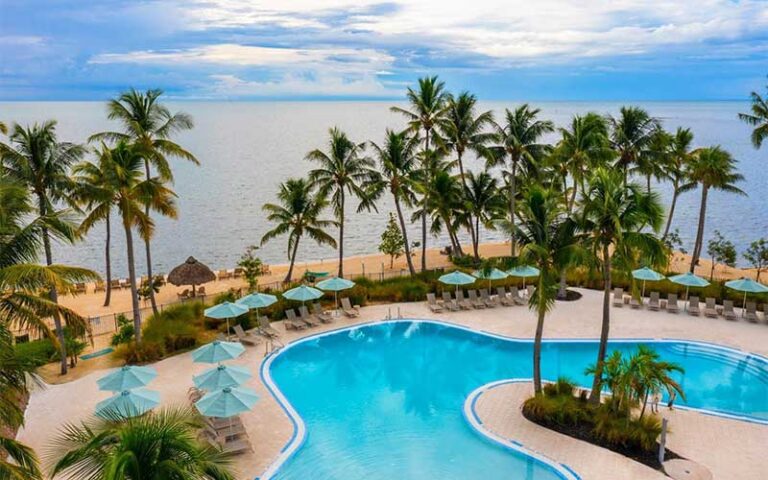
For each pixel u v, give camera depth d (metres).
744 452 17.52
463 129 39.34
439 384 23.56
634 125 37.34
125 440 9.36
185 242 62.81
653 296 31.94
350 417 20.45
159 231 67.44
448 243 63.66
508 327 29.06
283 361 25.86
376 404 21.56
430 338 28.83
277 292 32.06
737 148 165.12
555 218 19.27
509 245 57.25
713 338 27.41
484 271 20.45
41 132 22.42
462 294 33.59
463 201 41.59
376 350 27.39
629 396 18.30
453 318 30.53
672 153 40.94
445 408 21.22
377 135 189.75
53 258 55.78
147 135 28.09
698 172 38.03
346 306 31.34
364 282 35.97
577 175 35.56
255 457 17.00
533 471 16.80
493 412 20.25
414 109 38.16
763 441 18.20
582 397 20.16
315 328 28.97
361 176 38.28
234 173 111.38
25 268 12.50
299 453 17.67
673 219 74.81
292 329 28.77
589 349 26.91
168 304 34.47
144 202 25.72
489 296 33.38
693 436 18.48
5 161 21.25
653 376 17.83
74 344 24.02
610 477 16.11
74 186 23.11
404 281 36.12
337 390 22.91
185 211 78.00
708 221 73.38
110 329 29.84
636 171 38.75
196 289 40.22
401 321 30.03
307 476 16.42
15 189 14.30
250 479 15.87
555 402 19.72
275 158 136.50
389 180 38.50
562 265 18.58
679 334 28.02
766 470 16.52
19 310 13.41
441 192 40.12
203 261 55.38
